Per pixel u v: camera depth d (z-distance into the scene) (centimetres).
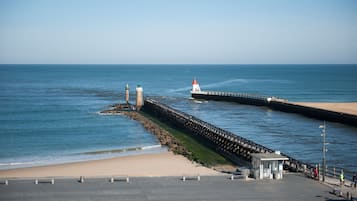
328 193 4516
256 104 16138
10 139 9912
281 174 5103
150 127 11212
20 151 8600
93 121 12612
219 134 8275
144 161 7212
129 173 6184
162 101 17862
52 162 7506
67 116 13612
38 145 9225
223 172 6106
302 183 4894
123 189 4638
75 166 6919
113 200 4281
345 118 11462
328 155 7919
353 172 6656
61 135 10412
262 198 4347
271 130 10719
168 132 10400
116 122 12406
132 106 15675
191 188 4681
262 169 5097
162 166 6731
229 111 14650
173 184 4838
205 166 6725
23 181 4950
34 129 11262
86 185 4781
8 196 4384
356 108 13238
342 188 4706
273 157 5103
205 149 8300
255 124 11719
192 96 18912
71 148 8881
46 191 4559
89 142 9519
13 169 6825
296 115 13500
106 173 6225
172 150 8281
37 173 6356
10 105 16488
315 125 11381
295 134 10119
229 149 7625
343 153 8088
